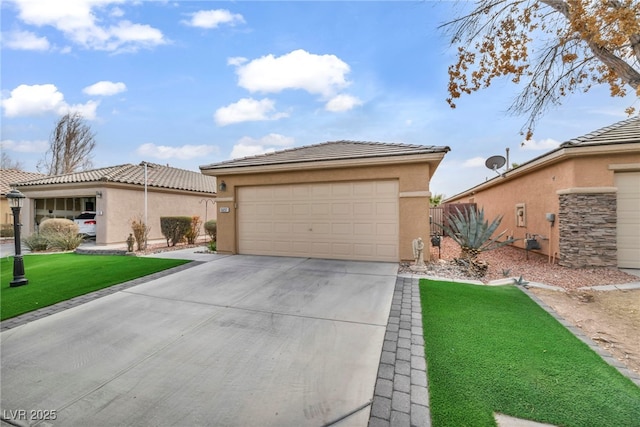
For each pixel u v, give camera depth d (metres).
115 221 14.32
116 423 2.64
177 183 18.31
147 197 15.84
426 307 5.16
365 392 2.93
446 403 2.75
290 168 9.61
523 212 11.96
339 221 9.49
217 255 10.48
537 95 6.85
